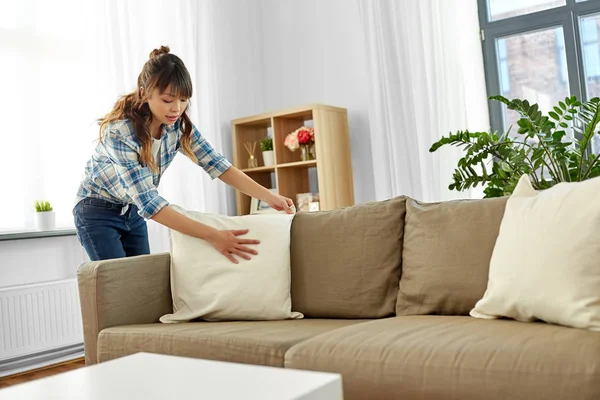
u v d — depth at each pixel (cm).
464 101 407
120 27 402
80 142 395
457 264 199
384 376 154
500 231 186
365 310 217
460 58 412
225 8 493
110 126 242
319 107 438
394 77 427
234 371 129
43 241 373
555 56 411
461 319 185
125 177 238
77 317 374
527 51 419
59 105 388
